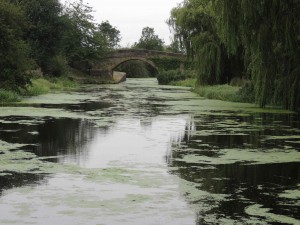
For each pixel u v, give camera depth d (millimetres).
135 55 76312
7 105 27766
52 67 58781
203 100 34125
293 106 24625
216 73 39844
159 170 11320
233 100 32562
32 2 55156
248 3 23297
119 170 11250
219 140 15797
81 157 12742
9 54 32125
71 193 9227
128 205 8547
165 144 14977
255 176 10836
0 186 9656
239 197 9164
